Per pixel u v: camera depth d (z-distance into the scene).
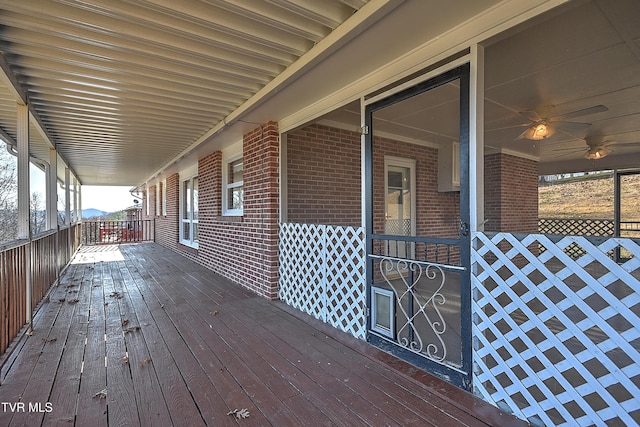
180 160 7.14
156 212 12.27
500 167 6.43
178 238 9.27
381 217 3.98
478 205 2.11
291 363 2.54
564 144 5.95
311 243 3.68
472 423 1.82
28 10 2.02
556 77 3.09
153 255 8.74
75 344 2.91
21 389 2.18
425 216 4.21
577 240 1.66
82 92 3.36
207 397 2.08
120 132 5.01
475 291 2.11
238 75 3.01
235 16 2.23
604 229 8.36
